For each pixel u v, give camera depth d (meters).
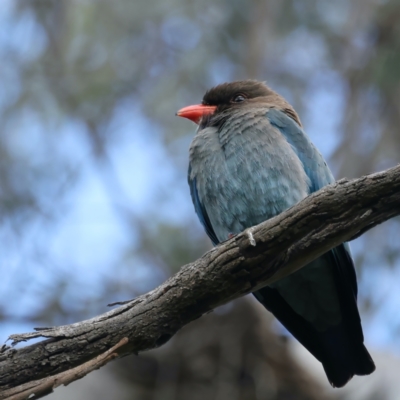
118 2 13.88
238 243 7.34
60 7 13.90
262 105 10.28
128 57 14.00
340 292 9.04
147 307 7.54
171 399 11.84
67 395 11.73
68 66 13.79
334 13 14.07
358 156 13.52
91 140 13.50
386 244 12.91
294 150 9.45
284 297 9.22
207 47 13.84
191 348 12.01
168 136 13.67
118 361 12.04
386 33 13.67
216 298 7.56
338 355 9.07
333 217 7.18
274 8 13.98
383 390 12.18
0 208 12.85
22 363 7.38
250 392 11.99
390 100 13.56
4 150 13.18
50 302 12.53
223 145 9.45
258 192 9.12
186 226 12.97
